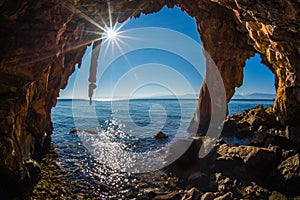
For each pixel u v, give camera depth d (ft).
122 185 38.37
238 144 52.31
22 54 26.32
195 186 37.55
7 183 26.08
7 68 26.02
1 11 23.27
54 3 26.81
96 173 43.34
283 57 41.96
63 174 40.96
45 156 50.08
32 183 31.78
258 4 22.81
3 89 27.61
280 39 31.53
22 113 31.32
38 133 42.14
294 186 32.65
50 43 28.50
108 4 37.40
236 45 71.51
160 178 41.70
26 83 29.07
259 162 38.34
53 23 28.17
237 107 269.64
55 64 42.98
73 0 28.81
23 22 25.57
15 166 27.12
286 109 51.80
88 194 34.32
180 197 34.27
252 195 32.30
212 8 64.95
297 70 41.55
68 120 133.49
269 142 48.55
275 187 34.09
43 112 43.50
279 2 20.61
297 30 25.31
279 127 56.34
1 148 25.71
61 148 60.80
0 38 24.70
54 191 33.42
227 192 33.73
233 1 28.78
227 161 41.60
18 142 29.78
